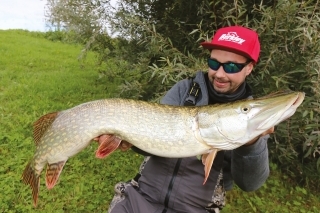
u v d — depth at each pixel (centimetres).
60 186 165
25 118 232
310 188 196
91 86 325
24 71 381
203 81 101
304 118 135
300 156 196
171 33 207
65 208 152
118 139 90
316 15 123
